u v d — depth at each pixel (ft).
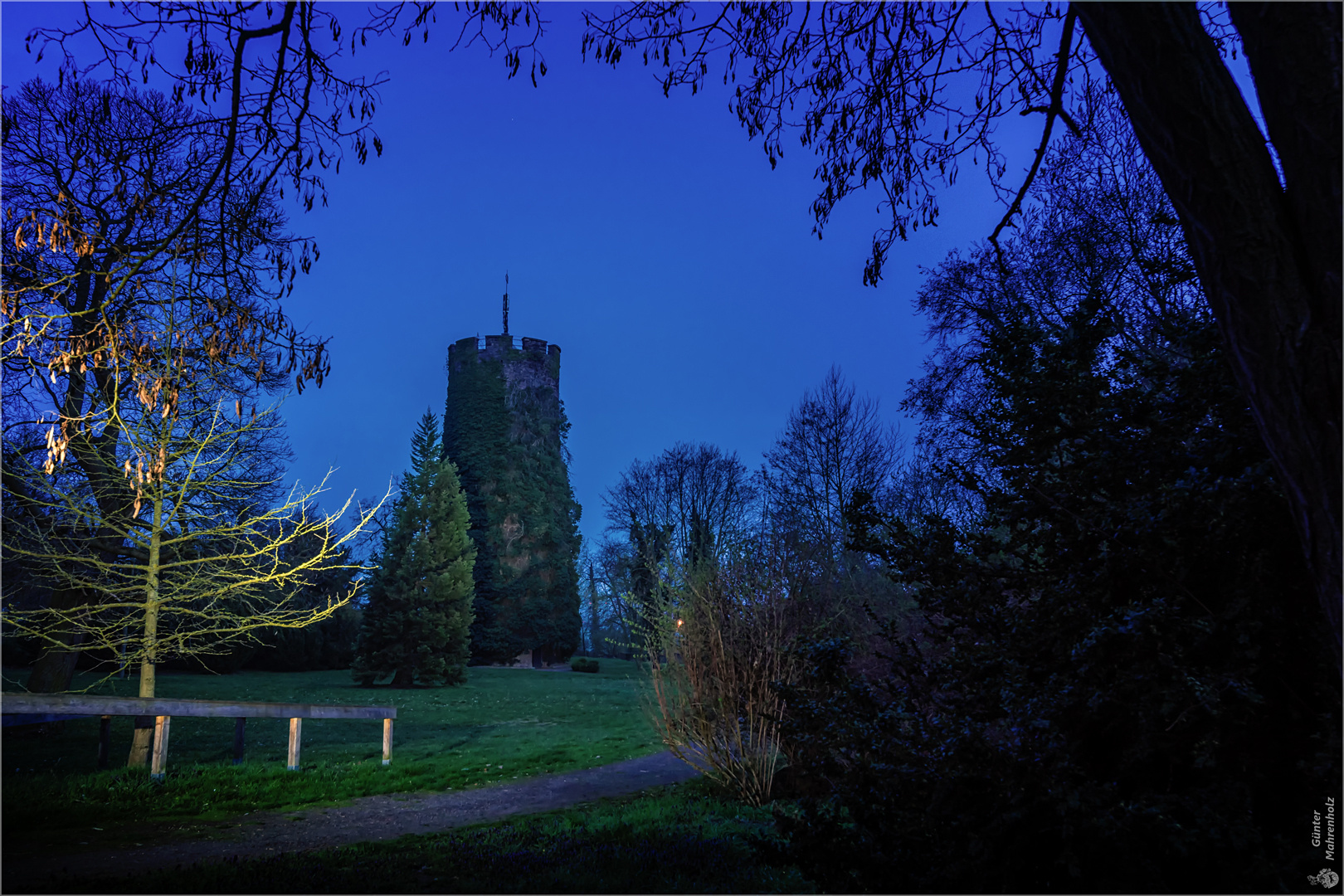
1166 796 8.01
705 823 22.03
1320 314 5.51
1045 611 10.05
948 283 44.65
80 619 35.29
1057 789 7.70
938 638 12.02
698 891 15.12
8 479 36.01
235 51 13.12
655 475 132.67
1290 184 5.70
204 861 18.03
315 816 24.39
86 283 27.12
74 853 18.97
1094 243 36.99
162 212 20.04
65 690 46.24
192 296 16.22
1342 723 7.28
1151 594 9.29
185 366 18.93
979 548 11.53
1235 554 8.67
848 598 31.65
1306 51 5.52
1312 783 7.75
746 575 29.37
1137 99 6.18
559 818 23.93
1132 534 9.18
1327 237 5.44
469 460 159.22
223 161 14.28
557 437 168.55
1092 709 8.68
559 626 151.33
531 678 109.19
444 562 96.84
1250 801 7.75
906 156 16.08
